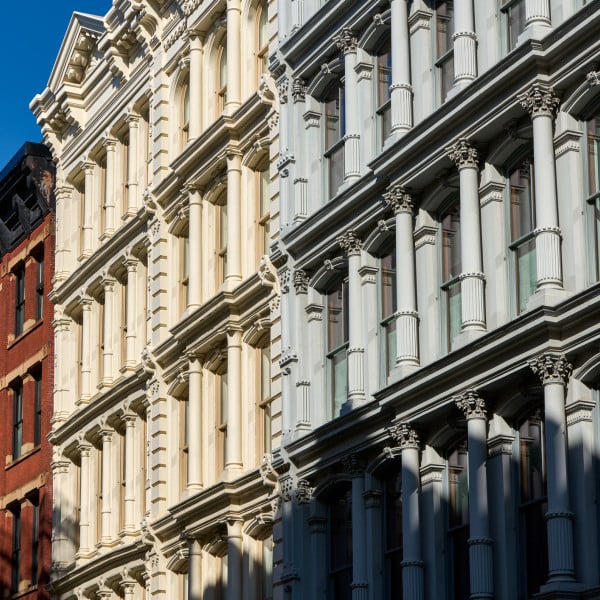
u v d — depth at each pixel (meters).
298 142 51.50
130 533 60.28
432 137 42.72
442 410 41.41
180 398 58.19
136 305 62.66
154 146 61.84
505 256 40.78
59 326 70.25
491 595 39.06
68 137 71.94
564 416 37.44
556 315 37.41
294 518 48.72
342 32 48.91
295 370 49.84
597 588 35.72
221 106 57.91
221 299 53.56
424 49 45.28
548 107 39.06
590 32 37.88
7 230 78.38
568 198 38.47
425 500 42.53
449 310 43.19
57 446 68.50
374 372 46.12
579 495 36.88
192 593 54.09
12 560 73.12
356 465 45.59
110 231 65.88
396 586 44.09
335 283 49.56
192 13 59.31
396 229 44.69
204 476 55.06
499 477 39.59
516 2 41.56
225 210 56.56
